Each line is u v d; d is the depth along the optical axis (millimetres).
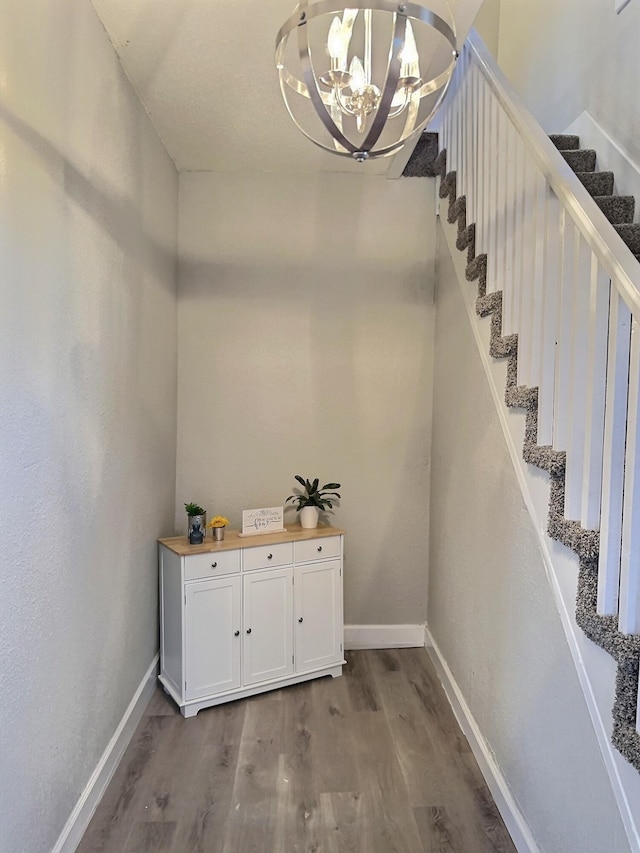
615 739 1044
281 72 1245
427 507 3070
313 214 2990
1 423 1190
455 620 2436
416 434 3053
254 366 2982
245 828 1702
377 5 1020
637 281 1029
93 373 1736
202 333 2951
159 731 2217
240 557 2453
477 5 1651
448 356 2668
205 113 2338
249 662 2482
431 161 2984
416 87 1208
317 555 2646
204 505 2971
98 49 1759
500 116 1856
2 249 1184
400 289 3031
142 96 2199
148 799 1822
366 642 3061
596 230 1186
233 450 2980
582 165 2342
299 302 2998
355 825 1723
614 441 1112
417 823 1736
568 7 2660
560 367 1382
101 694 1840
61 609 1512
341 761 2037
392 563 3066
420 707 2432
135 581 2225
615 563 1126
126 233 2062
